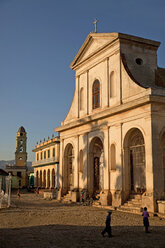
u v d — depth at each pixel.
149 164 18.30
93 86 26.19
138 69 22.91
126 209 19.44
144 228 13.90
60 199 28.94
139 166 21.59
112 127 22.56
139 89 20.31
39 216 17.70
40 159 53.41
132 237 12.05
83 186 25.89
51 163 45.88
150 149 18.34
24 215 18.12
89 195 25.02
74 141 28.09
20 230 13.39
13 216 17.72
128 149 21.38
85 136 26.25
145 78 22.98
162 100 18.70
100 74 25.06
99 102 25.11
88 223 15.23
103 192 22.61
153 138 18.39
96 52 25.39
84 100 27.33
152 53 23.91
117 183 21.45
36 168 55.00
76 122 26.98
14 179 66.69
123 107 20.66
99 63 25.38
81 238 11.85
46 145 49.16
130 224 14.92
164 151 20.88
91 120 24.77
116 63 23.03
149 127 18.58
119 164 21.38
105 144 23.09
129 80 21.44
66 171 29.88
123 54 22.75
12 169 68.25
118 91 22.36
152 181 17.92
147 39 23.48
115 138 22.08
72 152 29.84
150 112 18.61
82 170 26.83
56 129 30.75
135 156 21.94
